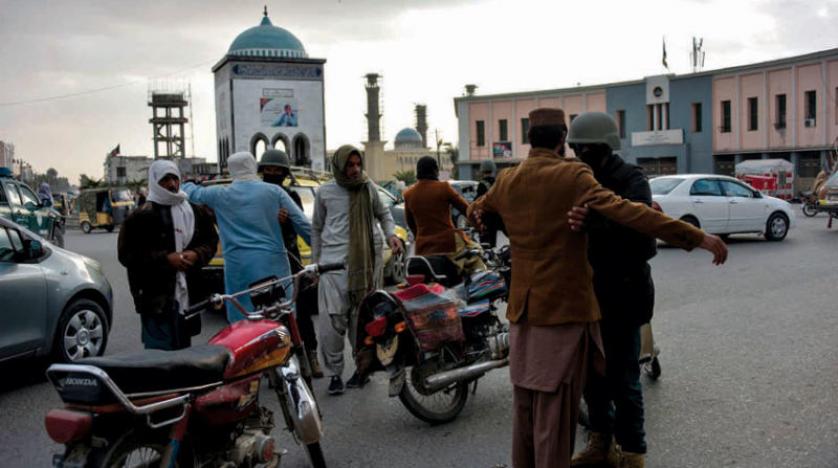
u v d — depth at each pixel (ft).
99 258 66.64
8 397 21.58
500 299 19.03
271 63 241.55
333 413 19.30
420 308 17.21
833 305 31.12
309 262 33.32
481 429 17.81
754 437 16.62
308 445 14.37
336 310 20.57
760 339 25.59
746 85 153.79
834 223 80.48
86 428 10.62
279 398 14.56
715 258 11.64
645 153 167.43
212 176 36.37
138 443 11.32
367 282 20.51
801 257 48.57
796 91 146.20
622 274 14.19
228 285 19.62
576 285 12.21
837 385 20.03
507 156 188.55
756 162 140.05
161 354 11.75
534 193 12.28
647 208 11.64
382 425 18.30
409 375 18.06
